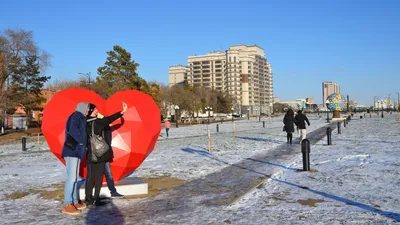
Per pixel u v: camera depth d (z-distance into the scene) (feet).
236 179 29.09
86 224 17.89
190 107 247.29
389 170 30.01
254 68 586.45
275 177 29.22
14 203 22.90
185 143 68.90
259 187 25.58
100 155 21.01
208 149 53.31
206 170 34.42
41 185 29.25
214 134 96.43
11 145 84.38
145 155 24.71
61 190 26.94
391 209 18.81
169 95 237.45
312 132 86.99
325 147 50.65
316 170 31.40
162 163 40.40
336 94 194.08
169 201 22.30
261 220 17.61
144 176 31.83
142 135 24.20
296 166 34.58
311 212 18.70
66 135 20.10
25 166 42.29
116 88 155.84
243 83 564.71
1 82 122.21
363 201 20.57
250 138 75.31
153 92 199.21
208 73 586.45
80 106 20.29
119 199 23.17
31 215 19.90
